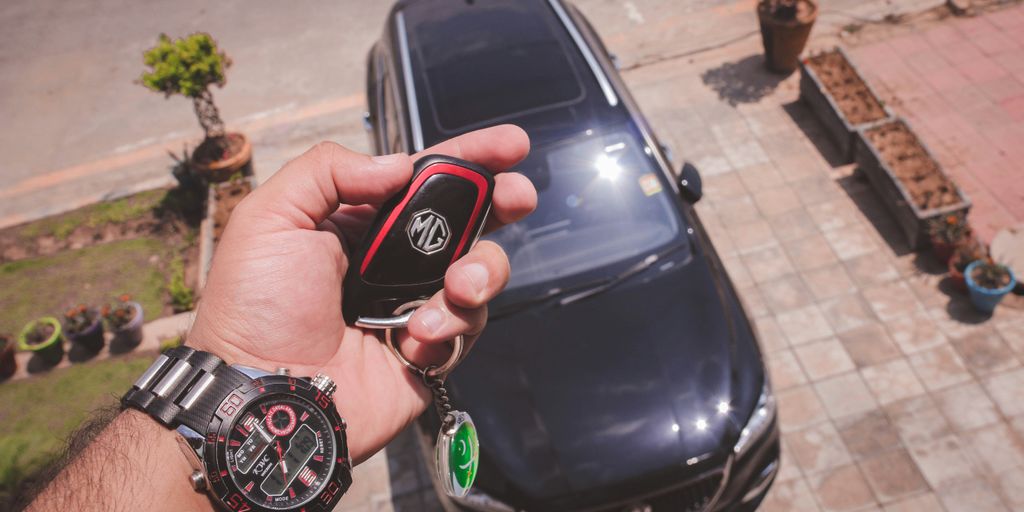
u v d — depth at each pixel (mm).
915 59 8062
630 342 4652
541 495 4250
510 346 4715
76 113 9773
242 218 1875
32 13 11648
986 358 5523
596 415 4434
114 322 6777
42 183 8891
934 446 5137
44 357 6828
